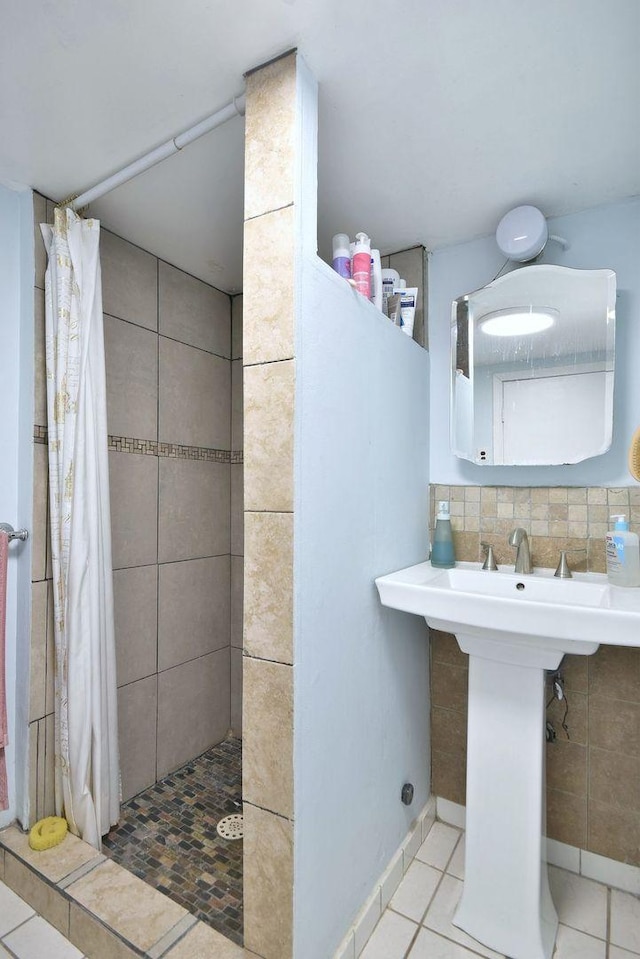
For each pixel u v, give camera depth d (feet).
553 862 5.20
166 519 6.52
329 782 3.71
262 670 3.42
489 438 5.42
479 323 5.48
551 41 3.23
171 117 4.02
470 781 4.42
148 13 3.05
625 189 4.85
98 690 4.92
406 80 3.57
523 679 4.25
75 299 4.95
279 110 3.38
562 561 4.93
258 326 3.42
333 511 3.79
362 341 4.26
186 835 5.25
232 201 5.19
